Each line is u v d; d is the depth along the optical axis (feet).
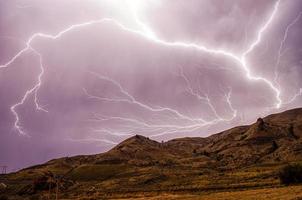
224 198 203.51
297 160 435.94
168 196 263.49
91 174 484.74
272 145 545.85
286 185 270.05
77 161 622.95
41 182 405.18
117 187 376.68
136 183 389.19
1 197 336.70
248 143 581.53
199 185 334.03
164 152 629.92
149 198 252.42
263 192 221.05
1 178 525.34
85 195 341.21
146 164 529.45
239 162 492.13
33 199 341.00
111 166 517.14
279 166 396.78
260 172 363.97
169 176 412.57
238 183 318.04
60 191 385.70
